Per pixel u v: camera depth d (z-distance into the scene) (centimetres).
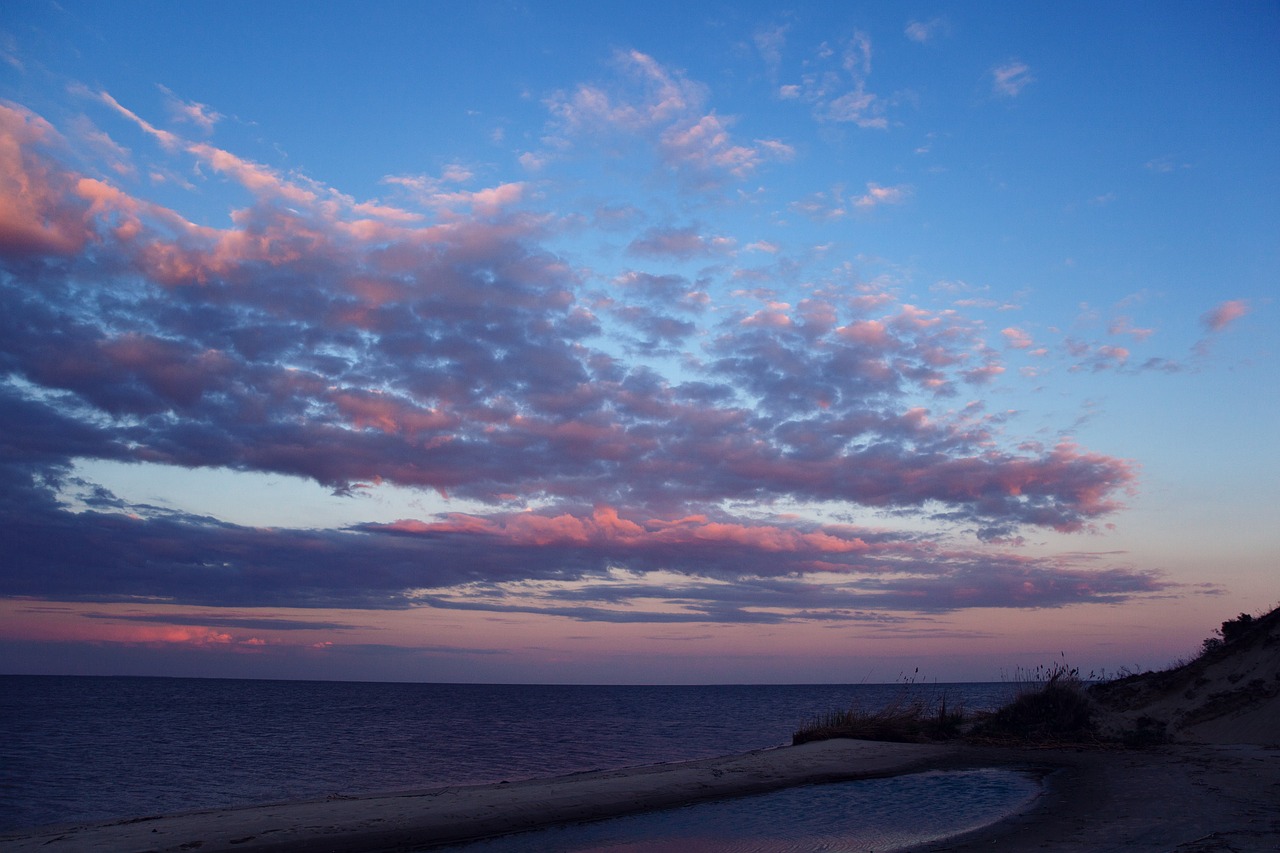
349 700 12269
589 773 1995
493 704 11294
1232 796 1227
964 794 1418
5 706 8425
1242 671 2425
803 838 1091
